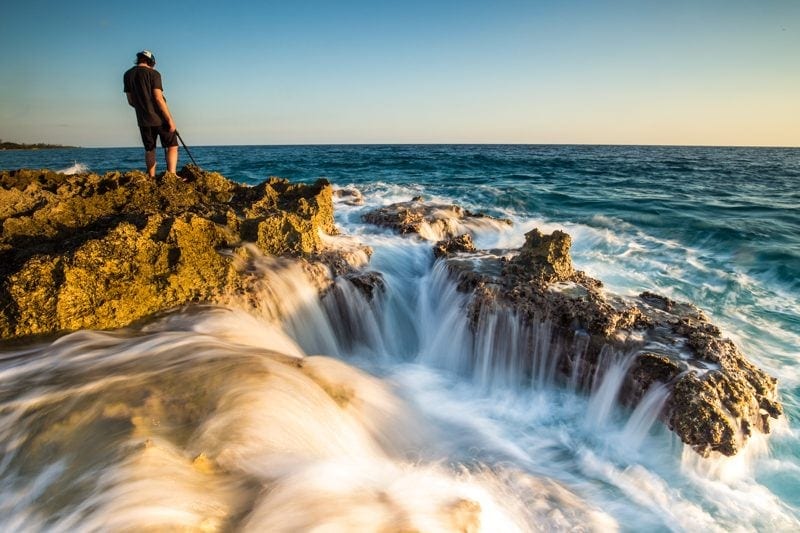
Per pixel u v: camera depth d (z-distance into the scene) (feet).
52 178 28.02
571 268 21.22
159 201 24.85
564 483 13.46
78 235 19.30
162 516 7.57
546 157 207.00
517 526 11.38
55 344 14.38
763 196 69.72
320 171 103.50
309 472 9.54
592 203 58.75
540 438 15.64
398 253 27.63
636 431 15.52
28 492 8.66
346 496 9.13
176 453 9.23
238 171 101.04
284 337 18.70
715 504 12.81
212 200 27.58
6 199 20.68
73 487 8.50
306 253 23.13
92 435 9.82
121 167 106.52
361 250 25.43
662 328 17.49
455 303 21.80
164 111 26.37
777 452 14.58
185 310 17.65
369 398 14.87
